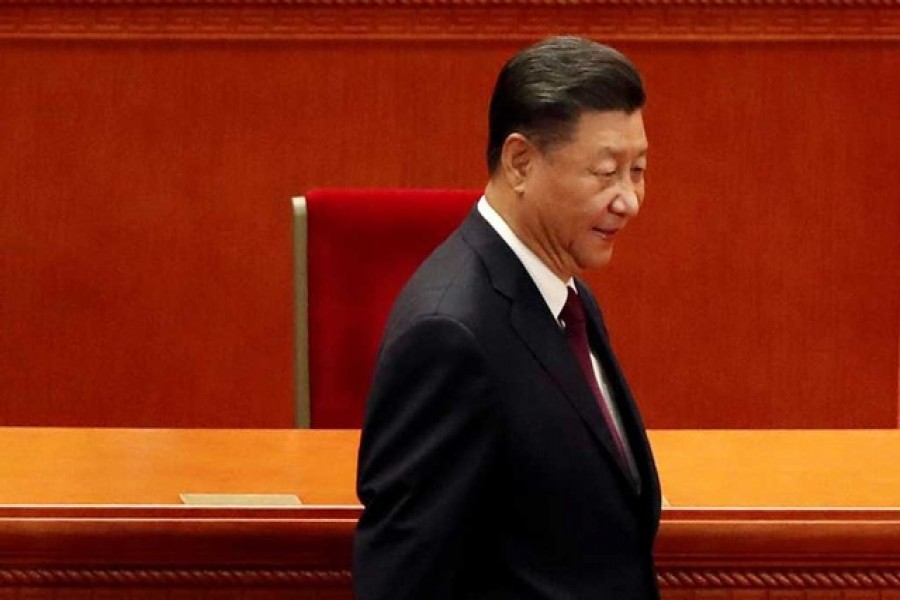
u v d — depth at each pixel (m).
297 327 13.11
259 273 18.73
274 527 9.27
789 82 18.45
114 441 10.98
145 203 18.61
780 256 18.70
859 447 11.07
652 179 18.58
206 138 18.55
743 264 18.70
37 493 9.84
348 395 13.10
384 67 18.47
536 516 7.90
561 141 7.89
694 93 18.44
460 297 7.89
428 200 13.12
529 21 18.36
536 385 7.88
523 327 7.94
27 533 9.23
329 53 18.44
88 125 18.48
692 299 18.72
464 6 18.33
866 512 9.48
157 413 18.89
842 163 18.58
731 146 18.53
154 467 10.48
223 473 10.41
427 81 18.48
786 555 9.50
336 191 13.11
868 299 18.77
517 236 8.17
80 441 10.95
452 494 7.70
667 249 18.67
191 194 18.61
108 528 9.24
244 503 9.60
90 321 18.75
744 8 18.30
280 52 18.42
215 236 18.67
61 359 18.80
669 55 18.38
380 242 13.07
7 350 18.77
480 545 8.04
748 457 10.85
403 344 7.84
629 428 8.66
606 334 9.00
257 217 18.67
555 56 7.96
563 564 7.95
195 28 18.36
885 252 18.70
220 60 18.42
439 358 7.76
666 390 18.84
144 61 18.39
